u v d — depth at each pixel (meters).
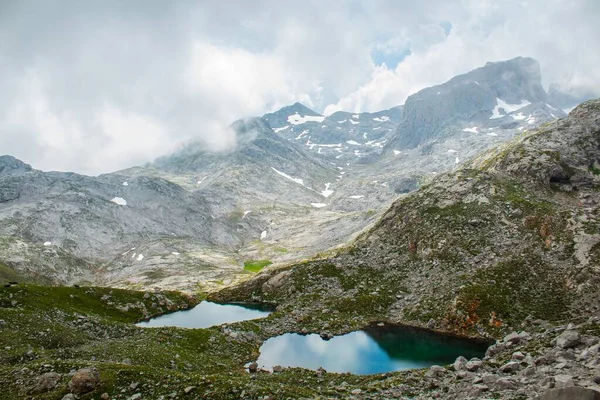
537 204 105.81
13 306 69.06
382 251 113.81
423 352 67.06
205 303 118.25
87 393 36.12
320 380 51.75
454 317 76.44
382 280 100.69
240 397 35.09
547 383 30.86
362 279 103.25
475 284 81.88
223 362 60.75
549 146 141.12
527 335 51.56
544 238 90.38
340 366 62.19
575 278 74.88
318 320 85.19
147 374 39.22
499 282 81.00
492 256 91.75
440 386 39.38
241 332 76.94
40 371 40.09
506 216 103.94
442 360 63.47
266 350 70.62
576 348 40.06
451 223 107.94
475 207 111.50
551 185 123.19
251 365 58.84
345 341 74.44
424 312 82.44
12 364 46.56
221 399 34.88
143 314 100.38
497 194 114.62
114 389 36.78
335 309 90.94
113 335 65.94
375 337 75.38
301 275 110.88
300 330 80.88
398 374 49.84
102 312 92.69
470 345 69.00
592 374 31.42
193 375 39.81
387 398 38.31
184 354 57.91
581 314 67.56
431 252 102.00
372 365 62.28
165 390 36.50
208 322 96.62
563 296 73.31
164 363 51.56
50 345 55.62
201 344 67.00
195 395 35.56
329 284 104.00
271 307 104.62
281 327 82.75
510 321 71.62
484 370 41.56
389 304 90.25
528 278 80.50
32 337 55.91
